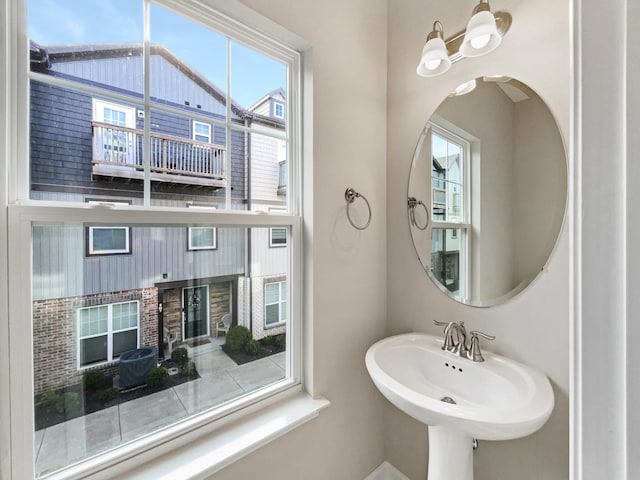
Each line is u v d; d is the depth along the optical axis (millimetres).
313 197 1173
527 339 1030
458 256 1223
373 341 1426
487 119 1131
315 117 1172
